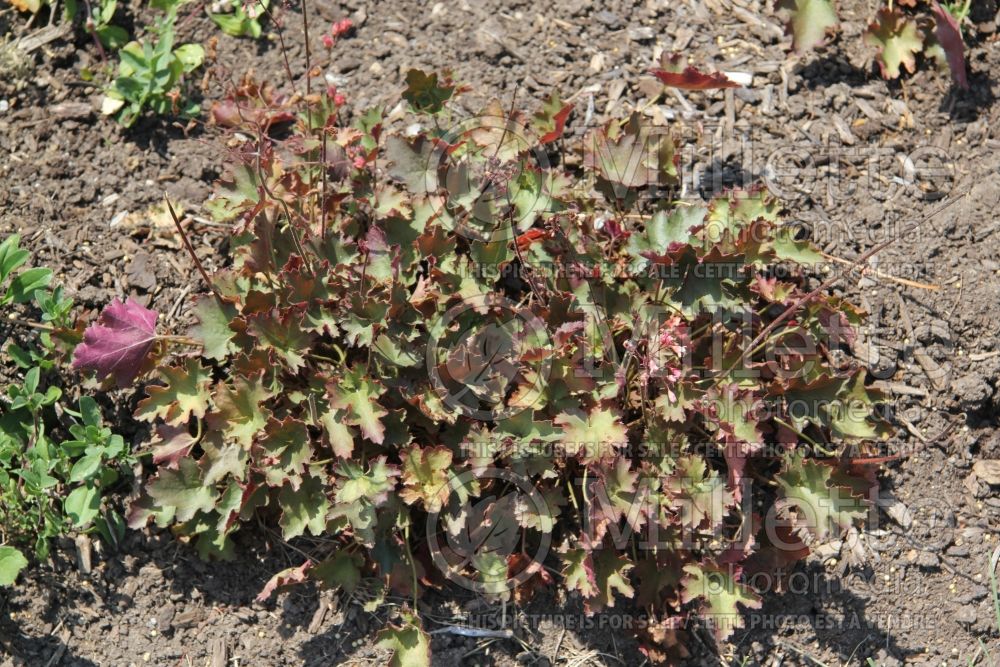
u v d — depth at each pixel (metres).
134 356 1.54
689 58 1.67
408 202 1.57
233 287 1.56
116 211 1.63
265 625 1.56
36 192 1.63
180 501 1.53
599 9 1.68
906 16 1.68
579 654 1.56
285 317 1.53
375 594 1.56
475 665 1.55
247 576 1.57
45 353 1.59
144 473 1.58
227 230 1.62
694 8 1.69
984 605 1.57
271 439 1.52
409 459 1.52
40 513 1.56
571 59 1.67
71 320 1.59
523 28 1.68
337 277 1.55
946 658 1.56
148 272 1.61
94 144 1.65
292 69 1.67
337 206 1.58
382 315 1.53
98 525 1.57
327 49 1.65
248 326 1.52
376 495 1.51
